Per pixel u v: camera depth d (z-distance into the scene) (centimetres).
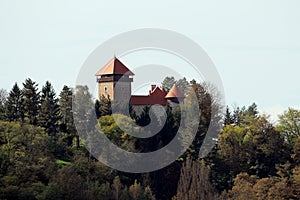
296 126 12475
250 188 9956
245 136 12100
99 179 9962
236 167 11531
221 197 9744
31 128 11388
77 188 8812
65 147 11431
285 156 11794
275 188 9800
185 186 9806
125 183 10269
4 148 10131
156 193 10388
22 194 8350
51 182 8856
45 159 9988
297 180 10106
